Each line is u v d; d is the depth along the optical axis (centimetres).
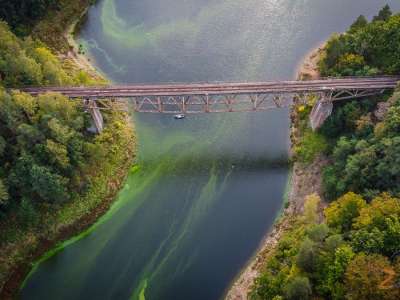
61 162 9919
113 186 11256
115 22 15712
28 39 11894
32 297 9644
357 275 6881
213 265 9856
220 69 14075
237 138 12275
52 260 10169
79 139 10931
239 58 14350
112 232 10594
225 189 11206
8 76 11100
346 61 11669
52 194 10025
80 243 10425
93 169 11125
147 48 14850
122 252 10244
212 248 10138
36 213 10081
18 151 10081
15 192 10019
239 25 15338
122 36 15262
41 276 9925
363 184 9250
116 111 12544
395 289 6612
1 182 9325
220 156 11919
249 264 9781
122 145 11962
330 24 15112
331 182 9988
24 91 11112
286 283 7819
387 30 11488
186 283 9619
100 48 14862
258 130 12412
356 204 8300
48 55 12156
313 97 12300
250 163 11719
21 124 9931
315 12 15512
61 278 9894
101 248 10338
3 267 9731
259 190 11150
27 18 14250
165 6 16150
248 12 15712
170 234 10475
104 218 10825
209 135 12394
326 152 11162
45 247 10244
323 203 10112
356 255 7288
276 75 13812
